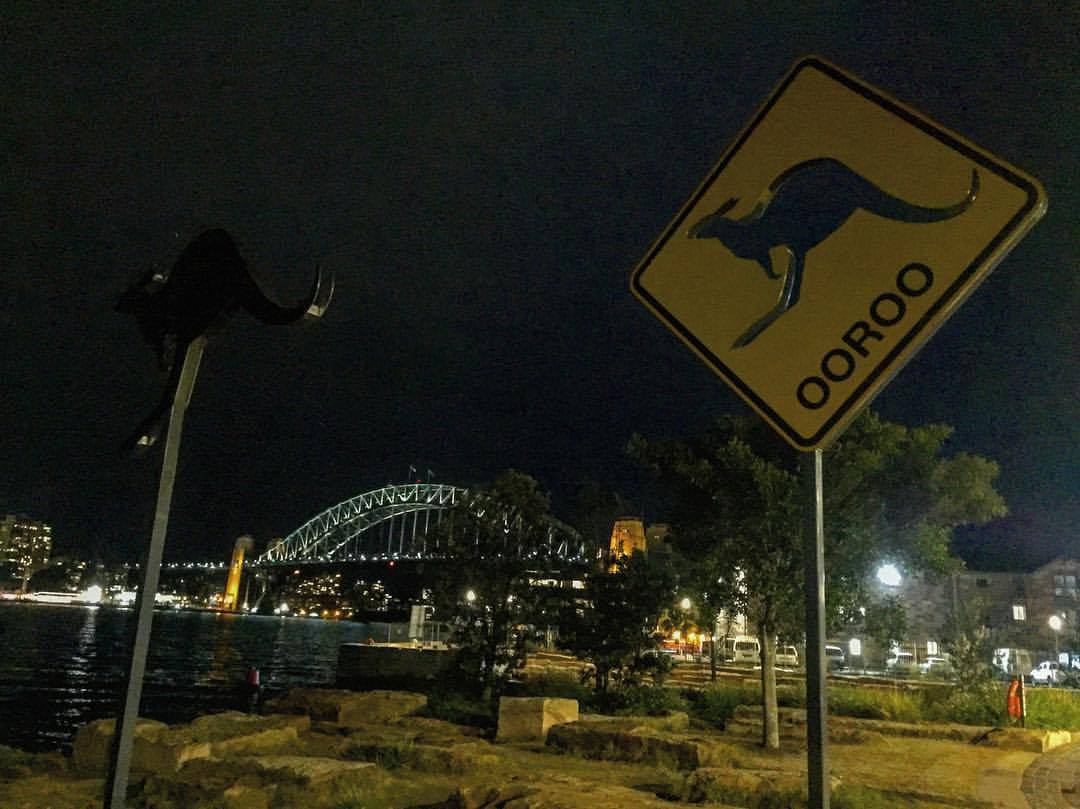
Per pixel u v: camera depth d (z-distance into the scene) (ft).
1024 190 6.56
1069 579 152.35
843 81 7.54
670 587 58.90
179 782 27.37
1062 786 31.55
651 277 8.32
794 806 24.53
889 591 43.55
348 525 515.09
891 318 6.90
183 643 295.89
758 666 101.24
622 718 42.86
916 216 6.94
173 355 14.08
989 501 41.60
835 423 7.01
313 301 11.28
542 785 23.89
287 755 34.86
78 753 33.37
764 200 7.79
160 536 12.26
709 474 41.93
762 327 7.52
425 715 54.90
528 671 73.77
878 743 42.73
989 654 62.39
